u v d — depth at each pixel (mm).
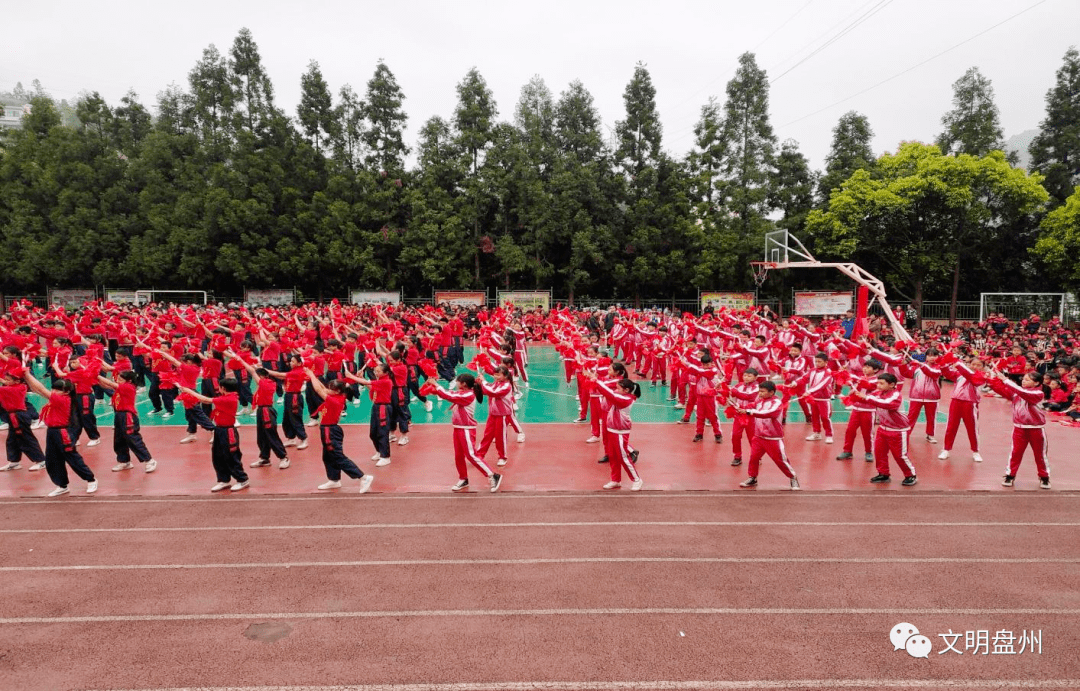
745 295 35844
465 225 37562
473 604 5957
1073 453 11719
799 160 37156
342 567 6742
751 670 4938
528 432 13328
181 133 39031
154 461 10562
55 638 5402
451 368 19453
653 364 19297
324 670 4941
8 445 10398
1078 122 35031
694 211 37344
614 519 8227
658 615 5770
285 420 11711
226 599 6059
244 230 34938
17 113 103000
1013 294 29609
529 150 37969
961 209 31750
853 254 35219
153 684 4777
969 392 10898
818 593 6195
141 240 35938
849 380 12219
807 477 10141
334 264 36000
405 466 10688
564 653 5160
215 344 13859
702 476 10203
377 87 37812
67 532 7746
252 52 37094
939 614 5805
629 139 38406
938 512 8531
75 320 19734
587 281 38250
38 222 36250
